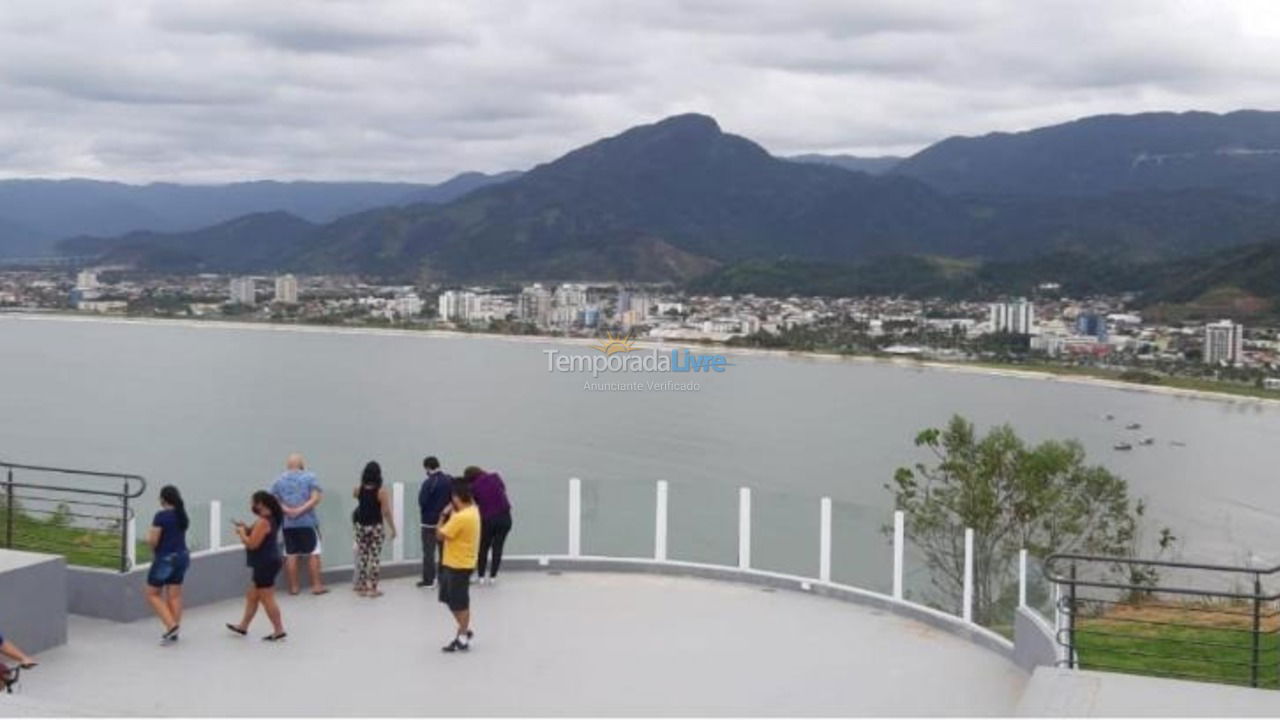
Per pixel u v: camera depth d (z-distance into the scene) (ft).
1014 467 64.59
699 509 42.73
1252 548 160.04
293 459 39.14
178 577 33.37
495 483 40.86
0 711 22.59
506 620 36.50
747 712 28.50
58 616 32.53
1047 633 30.86
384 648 33.24
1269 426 318.04
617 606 38.50
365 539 38.96
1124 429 303.27
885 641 35.06
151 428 249.96
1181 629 45.47
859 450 239.71
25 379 352.28
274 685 29.73
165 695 28.73
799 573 41.11
